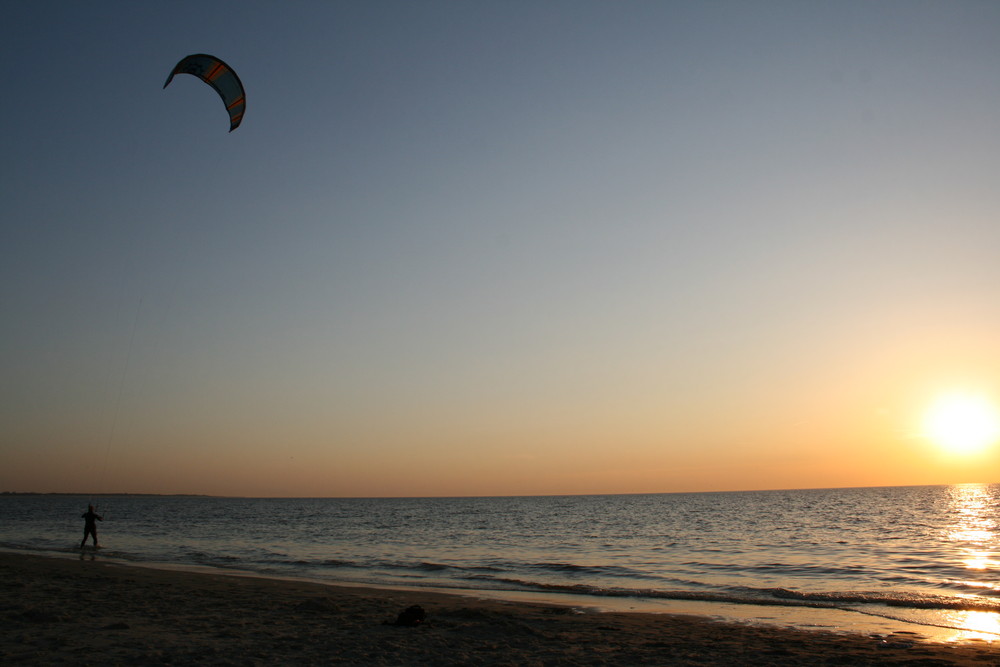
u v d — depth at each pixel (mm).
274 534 51500
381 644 11469
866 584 22203
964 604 17688
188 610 14625
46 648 10477
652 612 16766
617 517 84688
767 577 24312
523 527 62406
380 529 59406
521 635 12750
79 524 67000
